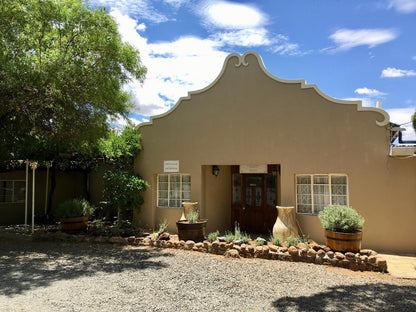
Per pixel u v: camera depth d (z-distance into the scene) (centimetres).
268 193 1196
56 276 673
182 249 920
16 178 1475
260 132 1040
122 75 1041
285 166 998
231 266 746
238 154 1066
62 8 941
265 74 1045
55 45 992
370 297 560
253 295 566
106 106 1054
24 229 1273
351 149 917
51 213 1507
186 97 1161
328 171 939
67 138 1055
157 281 639
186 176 1177
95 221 1379
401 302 538
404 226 862
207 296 559
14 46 855
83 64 959
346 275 684
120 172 1175
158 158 1200
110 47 972
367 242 888
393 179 874
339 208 801
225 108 1098
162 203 1214
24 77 872
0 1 829
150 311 492
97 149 1230
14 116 998
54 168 1474
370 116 902
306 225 969
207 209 1158
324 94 959
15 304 512
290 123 999
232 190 1266
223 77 1107
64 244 1006
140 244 976
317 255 768
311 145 966
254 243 879
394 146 857
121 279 651
